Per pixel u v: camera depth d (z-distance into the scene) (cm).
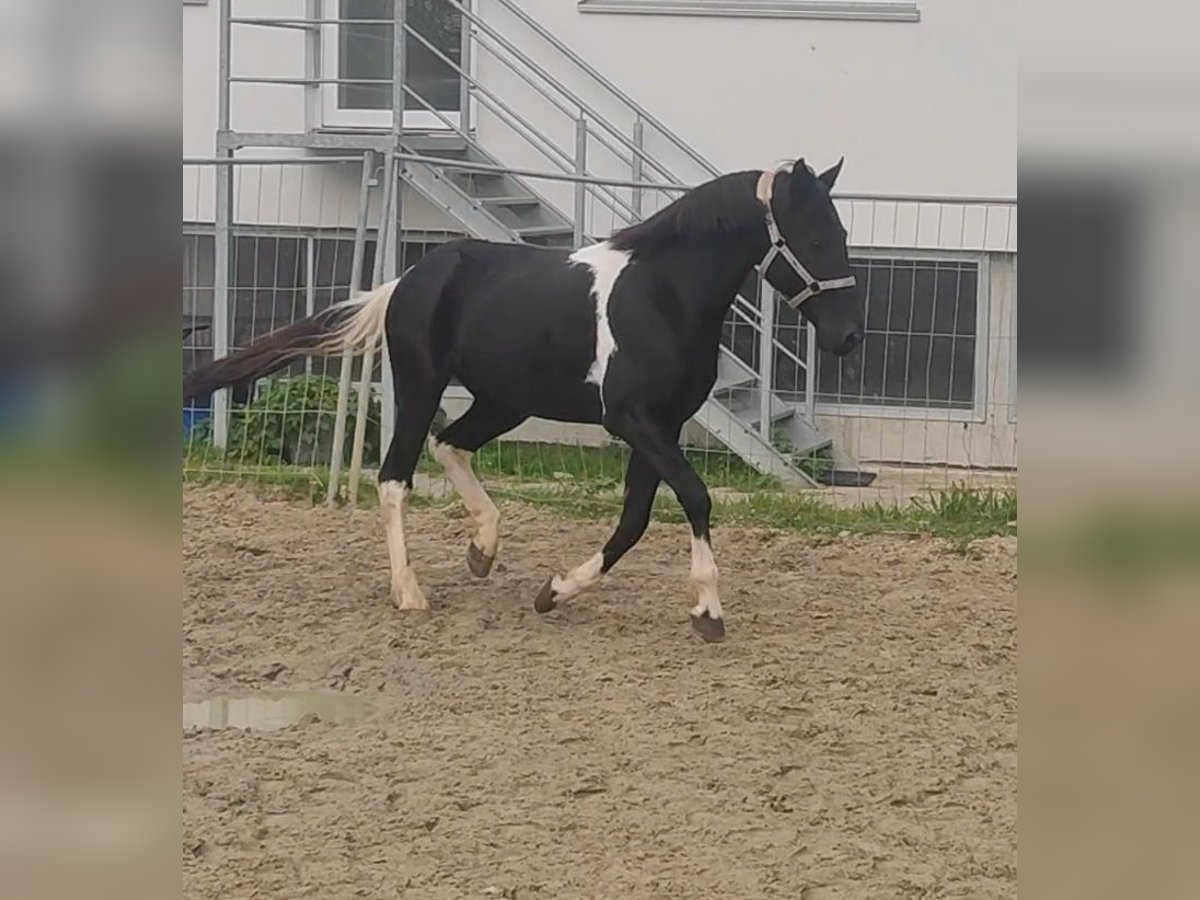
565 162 1317
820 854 520
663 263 746
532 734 635
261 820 540
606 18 1305
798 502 1073
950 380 1281
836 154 1287
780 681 708
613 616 811
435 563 909
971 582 897
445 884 493
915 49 1268
